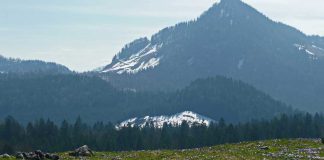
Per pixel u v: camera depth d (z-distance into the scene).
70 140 184.88
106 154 55.66
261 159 49.03
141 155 53.31
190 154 53.88
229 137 190.00
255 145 62.09
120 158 50.53
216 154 53.25
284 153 53.88
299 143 62.34
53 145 182.50
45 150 180.25
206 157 50.41
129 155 53.44
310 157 50.47
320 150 56.12
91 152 54.72
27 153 49.19
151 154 54.12
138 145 188.25
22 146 180.25
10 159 47.00
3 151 170.12
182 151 57.75
